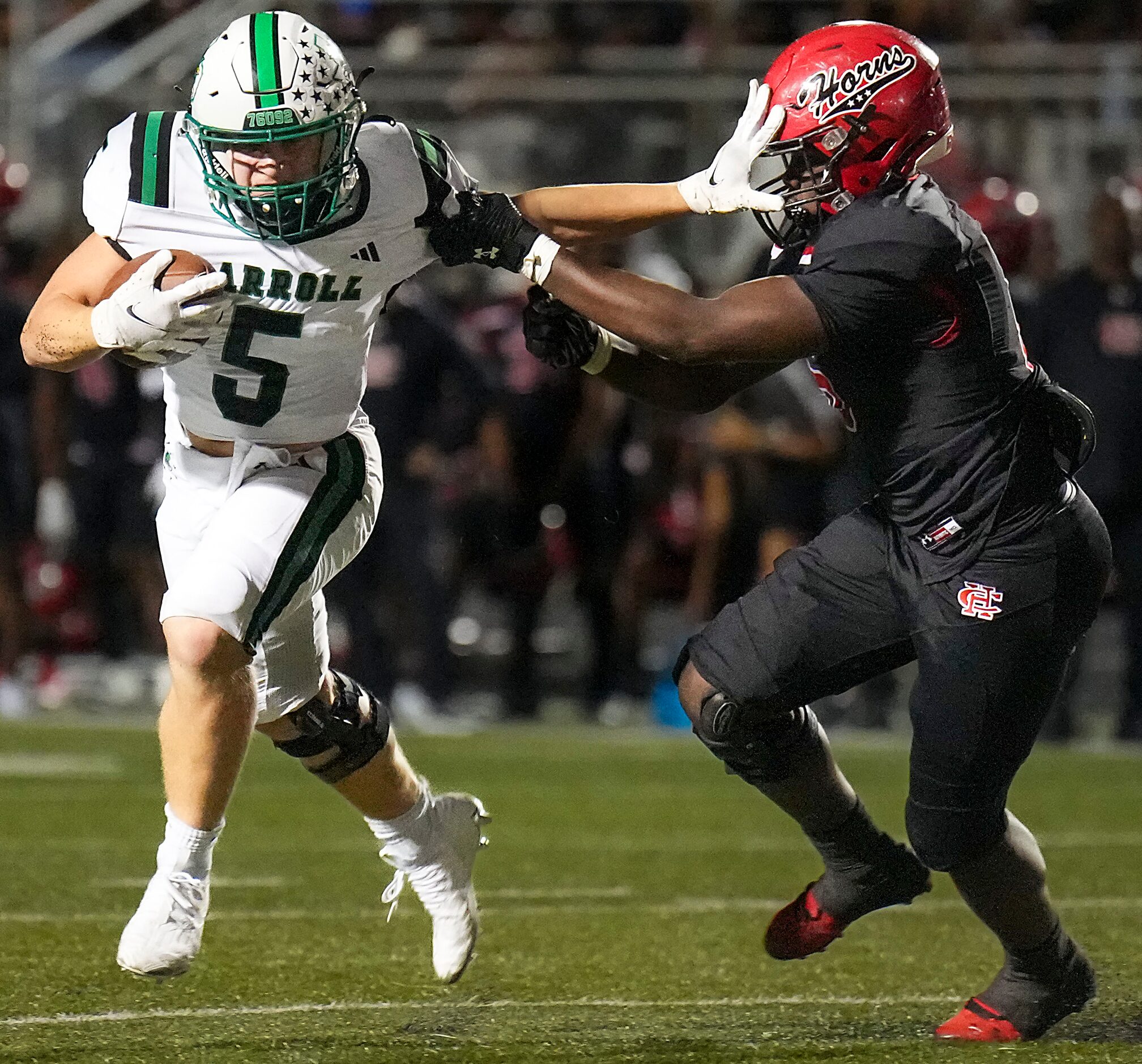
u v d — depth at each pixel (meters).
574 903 15.43
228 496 11.12
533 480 30.56
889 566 10.70
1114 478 26.59
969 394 10.44
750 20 37.22
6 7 42.22
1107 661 33.69
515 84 36.97
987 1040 10.68
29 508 30.52
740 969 12.83
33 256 32.28
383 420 28.20
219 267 10.59
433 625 29.25
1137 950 13.42
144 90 38.66
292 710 11.20
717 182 10.42
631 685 31.56
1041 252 29.38
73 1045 10.22
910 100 10.54
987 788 10.52
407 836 11.59
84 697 32.31
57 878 16.25
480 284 34.66
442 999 11.72
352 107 10.27
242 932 13.91
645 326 10.12
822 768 11.22
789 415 27.09
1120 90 35.03
